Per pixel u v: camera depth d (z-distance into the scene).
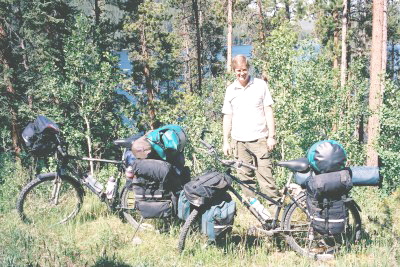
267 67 8.69
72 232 5.34
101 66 9.32
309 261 4.68
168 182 4.98
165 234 5.35
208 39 47.16
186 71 46.31
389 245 4.95
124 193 5.69
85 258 4.68
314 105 9.33
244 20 30.88
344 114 11.62
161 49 33.72
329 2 27.95
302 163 4.74
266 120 5.37
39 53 20.11
